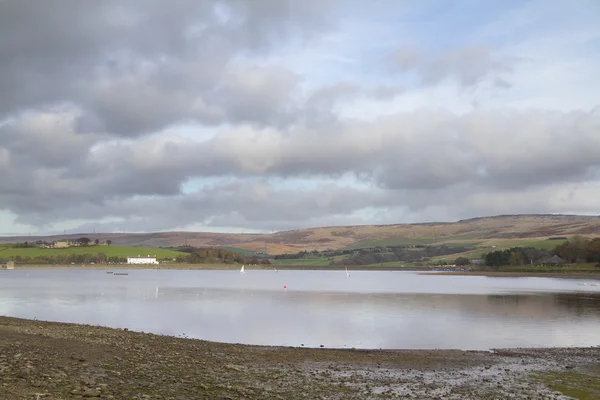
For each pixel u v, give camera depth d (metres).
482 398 22.12
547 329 50.62
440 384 25.17
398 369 29.39
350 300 93.38
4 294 105.12
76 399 16.98
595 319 59.75
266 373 26.45
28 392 17.34
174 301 88.19
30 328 40.19
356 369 29.08
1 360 24.27
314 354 34.25
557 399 22.16
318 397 21.09
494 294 111.75
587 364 31.52
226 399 19.16
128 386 20.27
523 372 28.72
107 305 78.75
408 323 55.84
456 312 68.88
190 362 28.34
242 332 48.00
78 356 27.23
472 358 33.59
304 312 68.88
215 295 106.88
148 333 42.72
